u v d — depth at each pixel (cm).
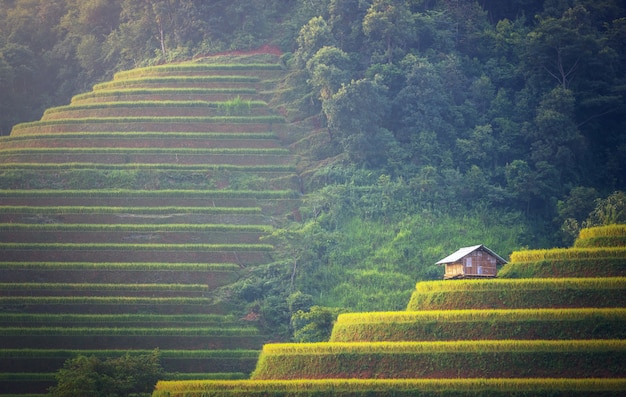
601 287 18638
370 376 17925
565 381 16700
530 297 18838
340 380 17588
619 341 17225
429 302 19388
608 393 16525
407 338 18600
